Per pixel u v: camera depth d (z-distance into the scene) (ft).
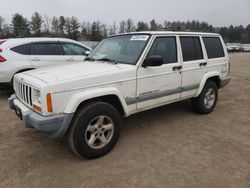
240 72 44.24
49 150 12.55
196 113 18.25
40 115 10.34
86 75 11.18
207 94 17.90
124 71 12.29
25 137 14.06
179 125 15.98
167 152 12.34
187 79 15.79
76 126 10.79
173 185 9.73
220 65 18.40
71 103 10.46
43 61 22.98
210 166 11.05
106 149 11.93
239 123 16.48
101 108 11.34
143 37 13.93
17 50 21.85
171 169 10.82
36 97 10.62
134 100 12.98
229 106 20.67
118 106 12.69
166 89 14.56
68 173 10.54
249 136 14.34
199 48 16.80
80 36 192.75
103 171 10.68
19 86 12.28
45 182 9.94
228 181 9.96
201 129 15.34
